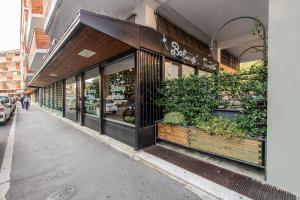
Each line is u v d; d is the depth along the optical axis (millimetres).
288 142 2590
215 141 3654
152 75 5012
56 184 3105
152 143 4980
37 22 11750
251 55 11844
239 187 2781
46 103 19453
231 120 3674
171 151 4473
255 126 3188
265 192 2625
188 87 4348
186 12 6258
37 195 2789
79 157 4367
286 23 2541
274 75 2697
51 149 5035
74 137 6355
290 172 2588
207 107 4031
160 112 5227
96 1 5539
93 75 7348
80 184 3092
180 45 6254
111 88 6098
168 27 6059
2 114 9336
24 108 21422
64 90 11523
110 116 6215
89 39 4094
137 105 4621
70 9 6695
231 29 7723
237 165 3559
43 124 9375
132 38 4305
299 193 2518
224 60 10422
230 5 5832
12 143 5742
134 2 5406
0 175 3471
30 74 21781
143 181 3168
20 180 3266
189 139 4180
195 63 7207
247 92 3373
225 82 3678
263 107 3148
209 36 8477
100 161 4102
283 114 2621
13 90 46625
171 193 2789
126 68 5246
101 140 5859
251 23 7062
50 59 6152
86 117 8070
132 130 4914
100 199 2656
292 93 2523
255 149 3078
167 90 4926
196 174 3234
